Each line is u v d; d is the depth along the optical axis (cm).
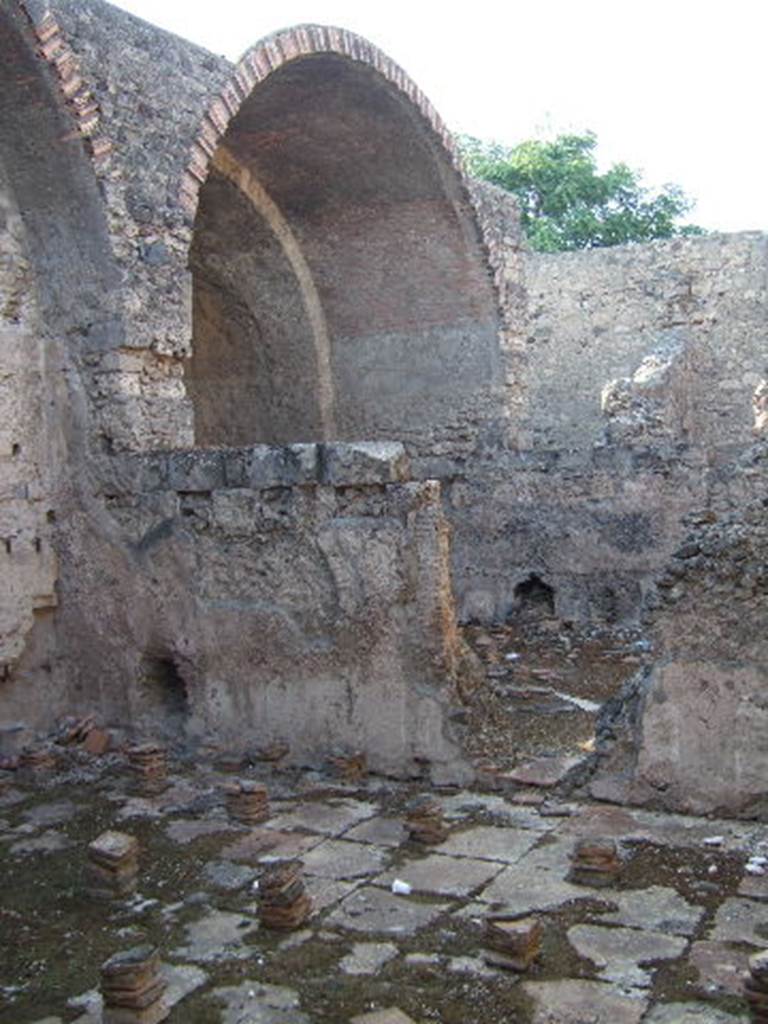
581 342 1964
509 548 1230
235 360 1368
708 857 558
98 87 804
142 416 834
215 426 1399
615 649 1091
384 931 488
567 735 772
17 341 832
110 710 838
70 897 545
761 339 1844
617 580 1182
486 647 1104
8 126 810
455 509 1257
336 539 739
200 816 661
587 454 1192
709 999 418
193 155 884
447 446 1291
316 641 750
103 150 802
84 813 676
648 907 502
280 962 462
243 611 776
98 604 838
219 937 490
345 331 1330
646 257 1911
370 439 1333
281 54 967
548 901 513
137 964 417
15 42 765
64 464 847
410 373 1305
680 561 630
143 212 839
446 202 1200
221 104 909
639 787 638
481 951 464
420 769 715
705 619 619
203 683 798
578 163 2933
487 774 689
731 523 632
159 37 863
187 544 797
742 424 1855
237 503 775
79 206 815
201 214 1225
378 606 727
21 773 750
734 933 472
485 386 1271
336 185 1219
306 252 1295
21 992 448
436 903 516
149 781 714
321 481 743
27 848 620
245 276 1302
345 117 1117
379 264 1275
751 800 609
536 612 1231
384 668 726
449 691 711
